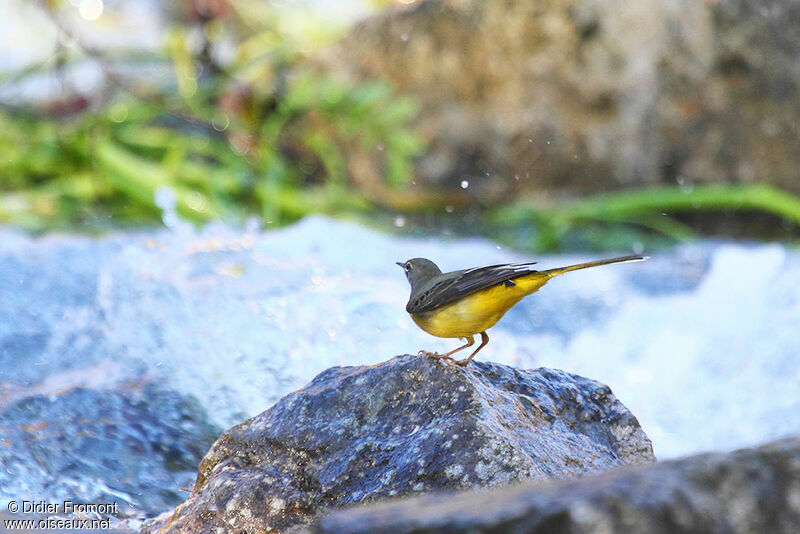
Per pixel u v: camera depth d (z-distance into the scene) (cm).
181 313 996
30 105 1678
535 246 1420
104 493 707
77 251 1202
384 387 578
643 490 344
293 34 1897
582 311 1177
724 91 1438
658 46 1448
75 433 787
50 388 870
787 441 378
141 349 944
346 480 543
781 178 1444
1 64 1881
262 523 540
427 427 546
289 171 1650
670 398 1000
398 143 1534
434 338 958
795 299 1123
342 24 1938
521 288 579
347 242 1298
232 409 862
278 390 887
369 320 984
